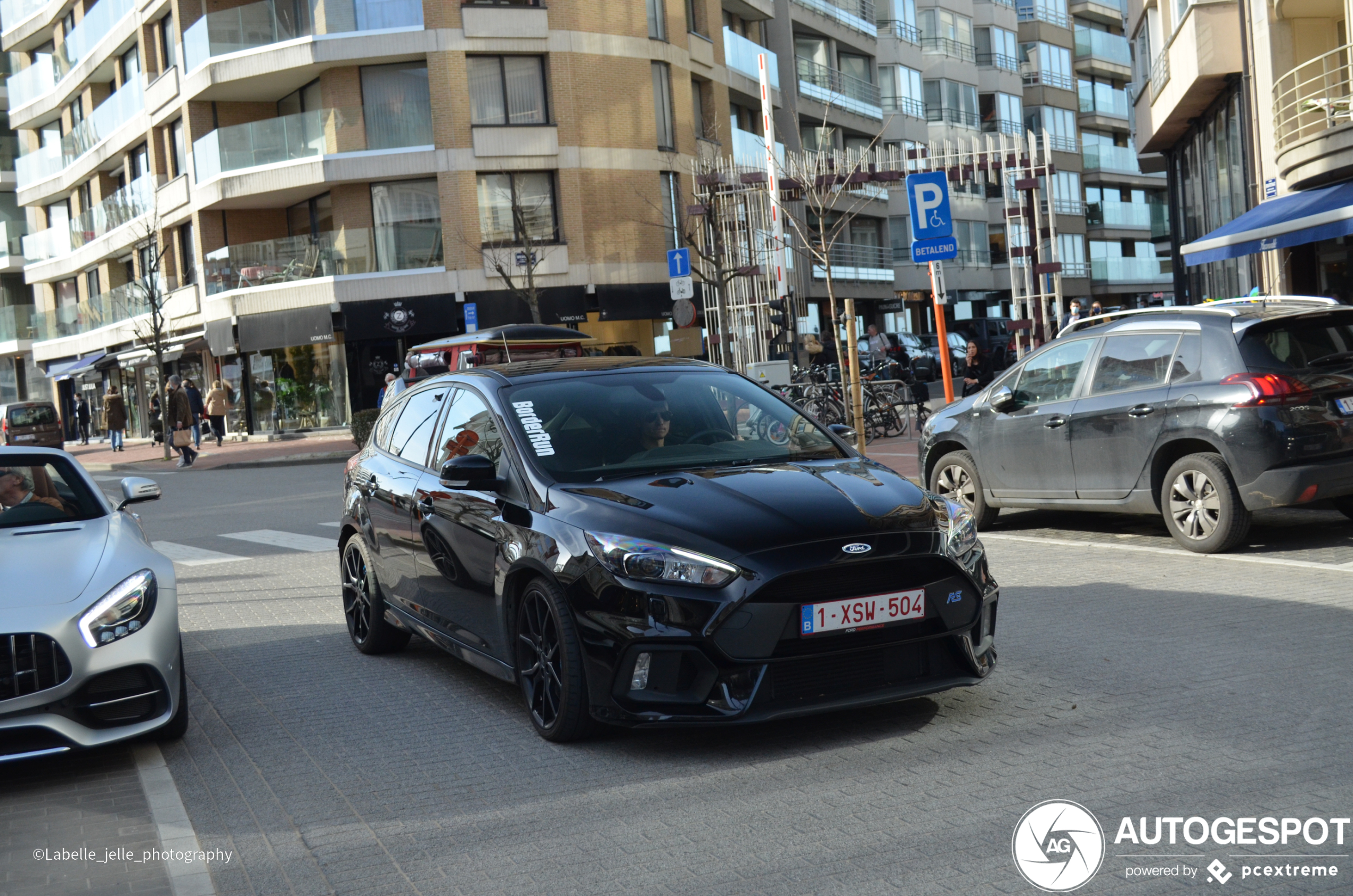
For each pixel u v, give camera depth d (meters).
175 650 5.64
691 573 4.83
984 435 10.77
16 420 39.19
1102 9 71.81
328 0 34.94
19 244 58.91
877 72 55.16
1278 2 21.28
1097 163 70.69
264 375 38.44
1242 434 8.70
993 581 5.38
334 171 35.25
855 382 14.30
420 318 35.16
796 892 3.65
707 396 6.36
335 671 7.18
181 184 40.59
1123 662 6.06
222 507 19.06
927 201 12.80
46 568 5.58
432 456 6.69
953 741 4.99
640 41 37.19
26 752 5.11
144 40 42.97
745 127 44.47
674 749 5.16
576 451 5.82
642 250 37.06
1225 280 26.64
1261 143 22.44
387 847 4.28
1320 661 5.83
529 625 5.51
